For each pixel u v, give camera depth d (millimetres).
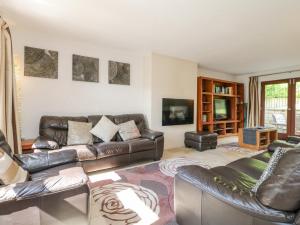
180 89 4910
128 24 2904
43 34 3346
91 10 2492
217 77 6590
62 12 2553
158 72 4488
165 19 2723
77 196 1203
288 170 971
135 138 3691
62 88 3582
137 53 4453
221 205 1191
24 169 1827
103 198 2143
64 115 3613
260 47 3947
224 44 3766
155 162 3516
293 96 5809
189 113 5078
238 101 6930
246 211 1056
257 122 6551
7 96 2643
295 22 2797
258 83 6641
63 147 2867
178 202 1570
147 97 4477
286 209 953
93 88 3930
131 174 2881
